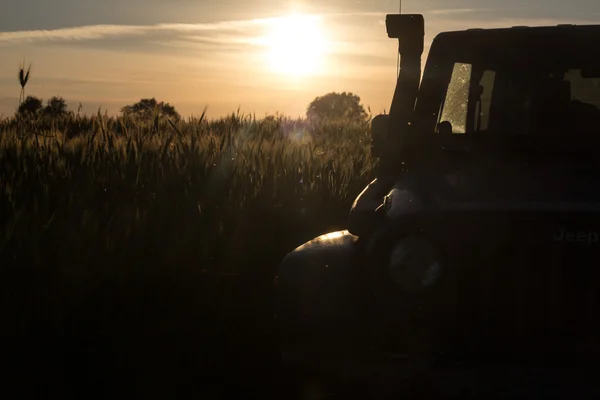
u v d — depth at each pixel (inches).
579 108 192.5
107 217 267.1
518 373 146.3
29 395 184.5
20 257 229.9
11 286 221.8
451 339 152.9
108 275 235.3
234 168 339.6
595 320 146.4
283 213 326.3
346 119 680.4
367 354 157.5
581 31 202.8
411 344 155.2
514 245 149.8
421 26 204.1
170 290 247.4
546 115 193.0
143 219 264.1
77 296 223.8
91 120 489.4
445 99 204.2
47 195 271.1
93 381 192.9
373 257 158.7
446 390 149.7
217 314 236.7
